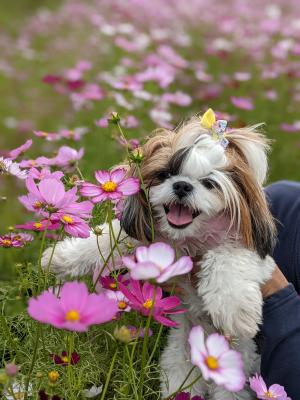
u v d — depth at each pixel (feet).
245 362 3.50
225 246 3.32
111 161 5.55
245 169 3.30
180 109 7.65
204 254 3.30
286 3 13.17
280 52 8.83
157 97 6.88
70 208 3.09
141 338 3.64
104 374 3.44
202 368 2.53
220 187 3.21
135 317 3.73
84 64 8.26
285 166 6.91
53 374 2.72
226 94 8.12
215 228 3.30
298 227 3.87
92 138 6.70
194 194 3.17
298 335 3.35
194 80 8.61
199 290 3.23
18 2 18.01
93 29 12.31
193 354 2.54
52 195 3.00
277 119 7.70
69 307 2.50
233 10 12.74
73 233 3.13
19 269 3.60
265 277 3.35
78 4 14.62
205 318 3.56
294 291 3.44
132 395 3.12
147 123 6.52
